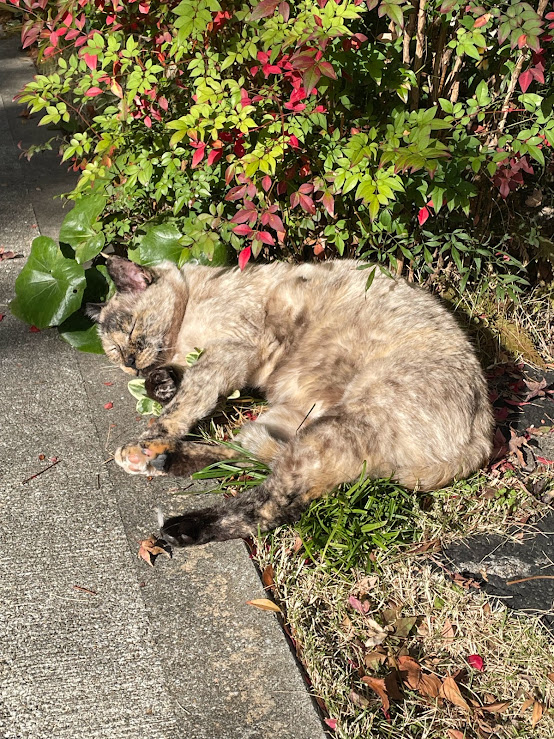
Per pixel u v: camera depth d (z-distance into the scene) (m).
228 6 1.00
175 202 1.15
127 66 1.04
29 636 0.80
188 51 1.03
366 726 0.75
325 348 1.03
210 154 1.00
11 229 1.35
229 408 1.06
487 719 0.77
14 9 1.17
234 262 1.17
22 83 1.77
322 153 1.05
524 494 0.98
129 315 1.08
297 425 1.01
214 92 0.97
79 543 0.88
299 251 1.18
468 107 1.09
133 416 1.04
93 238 1.14
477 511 0.95
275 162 0.98
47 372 1.10
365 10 0.95
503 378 1.17
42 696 0.75
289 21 0.93
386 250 1.14
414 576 0.88
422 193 1.05
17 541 0.88
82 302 1.18
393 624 0.83
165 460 0.95
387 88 1.03
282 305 1.07
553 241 1.25
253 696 0.76
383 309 1.03
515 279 1.18
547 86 1.12
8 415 1.03
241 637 0.80
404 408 0.93
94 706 0.75
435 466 0.94
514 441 1.05
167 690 0.76
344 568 0.87
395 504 0.91
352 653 0.81
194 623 0.81
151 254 1.16
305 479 0.91
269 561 0.88
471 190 1.04
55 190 1.45
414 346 1.00
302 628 0.82
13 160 1.53
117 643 0.79
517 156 1.06
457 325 1.04
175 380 1.07
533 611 0.86
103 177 1.12
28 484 0.94
